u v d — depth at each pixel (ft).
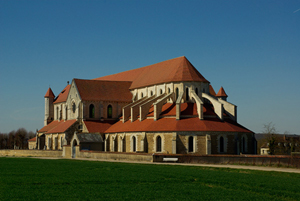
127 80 539.29
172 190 179.01
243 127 414.00
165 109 420.36
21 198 157.79
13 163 319.88
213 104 412.98
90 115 481.46
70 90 503.61
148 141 396.78
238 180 207.31
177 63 452.76
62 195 164.45
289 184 195.83
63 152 427.33
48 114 600.80
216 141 380.58
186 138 377.71
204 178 214.28
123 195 165.58
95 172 242.78
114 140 437.17
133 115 440.45
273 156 284.41
